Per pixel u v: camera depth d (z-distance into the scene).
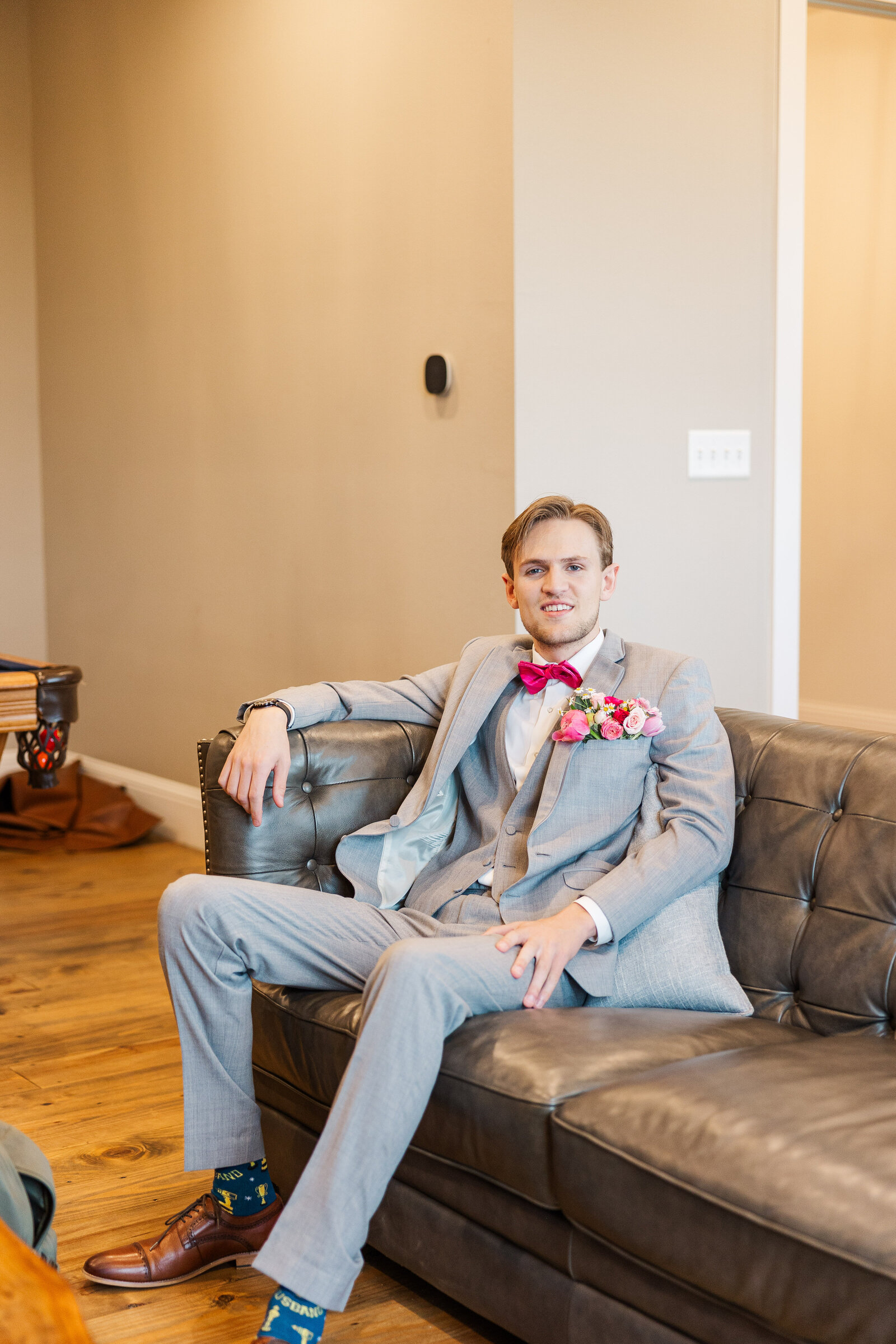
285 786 2.14
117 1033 2.97
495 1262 1.68
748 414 3.43
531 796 2.09
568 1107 1.53
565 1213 1.53
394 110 3.46
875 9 3.57
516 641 2.31
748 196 3.38
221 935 1.88
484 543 3.27
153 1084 2.69
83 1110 2.55
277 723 2.15
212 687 4.58
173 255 4.59
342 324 3.76
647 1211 1.40
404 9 3.39
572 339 3.17
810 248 5.94
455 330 3.31
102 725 5.32
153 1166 2.31
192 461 4.58
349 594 3.82
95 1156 2.35
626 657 2.17
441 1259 1.78
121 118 4.82
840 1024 1.82
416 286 3.43
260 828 2.13
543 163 3.10
